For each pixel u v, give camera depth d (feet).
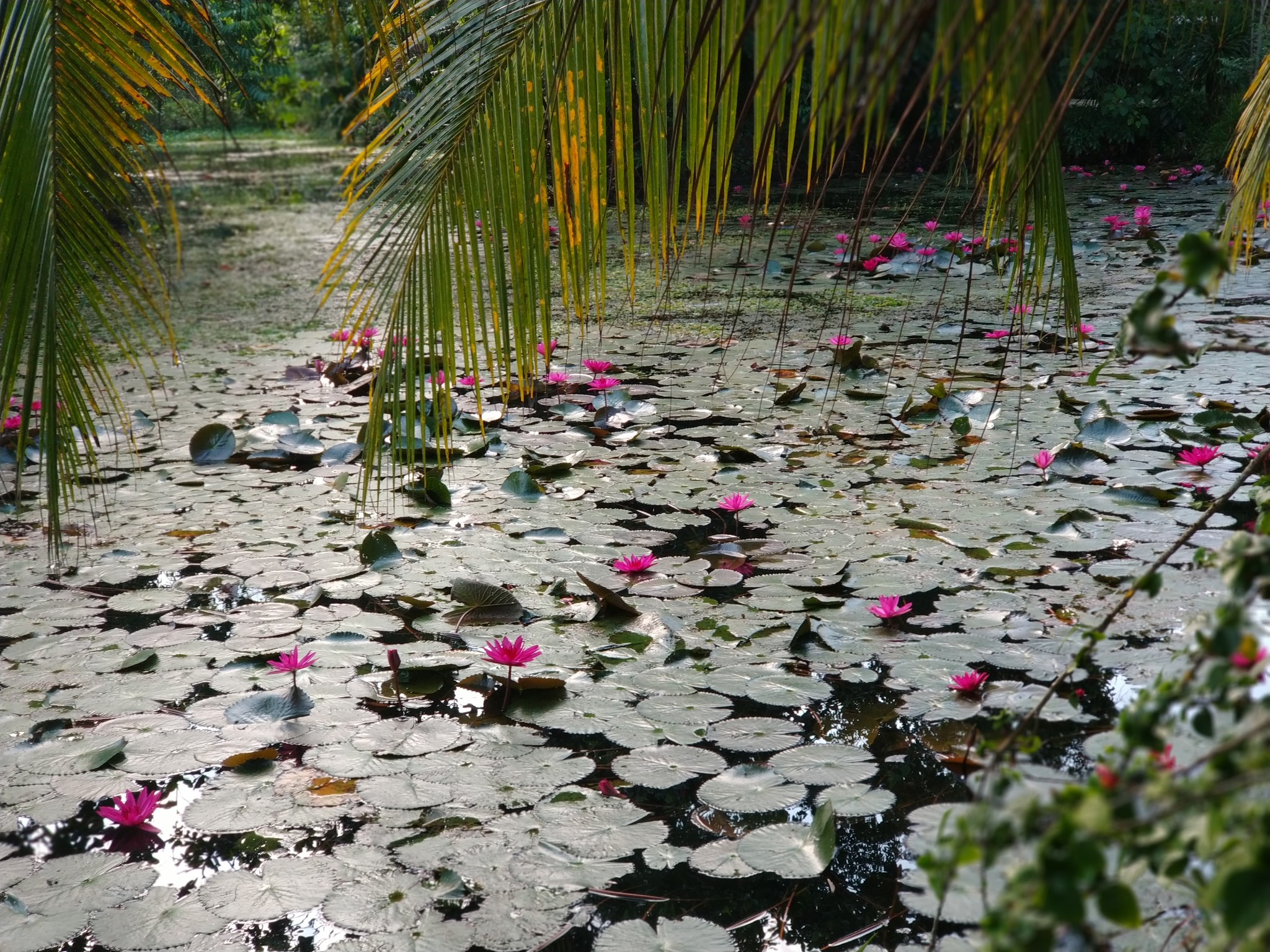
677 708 5.85
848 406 11.81
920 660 6.21
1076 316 4.47
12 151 4.51
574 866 4.56
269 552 8.28
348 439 11.18
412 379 4.95
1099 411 10.37
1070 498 8.62
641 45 4.12
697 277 19.80
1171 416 10.45
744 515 8.70
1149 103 32.50
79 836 4.88
